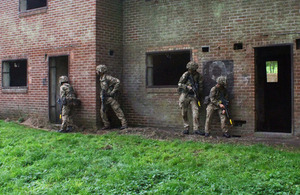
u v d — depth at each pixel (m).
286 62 11.52
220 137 8.38
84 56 10.14
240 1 8.70
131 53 10.55
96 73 9.90
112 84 9.75
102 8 10.10
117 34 10.56
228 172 5.55
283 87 11.66
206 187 4.94
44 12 11.15
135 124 10.43
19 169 6.30
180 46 9.61
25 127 10.55
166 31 9.87
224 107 8.35
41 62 11.28
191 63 8.75
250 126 8.55
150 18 10.17
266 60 11.39
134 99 10.46
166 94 9.86
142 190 5.02
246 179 5.13
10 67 12.77
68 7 10.51
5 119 12.34
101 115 9.80
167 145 7.41
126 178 5.46
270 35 8.29
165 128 9.84
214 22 9.06
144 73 10.27
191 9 9.45
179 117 9.64
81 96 10.21
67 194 5.05
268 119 11.84
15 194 5.13
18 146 7.86
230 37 8.83
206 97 8.61
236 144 7.44
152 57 10.41
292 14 8.04
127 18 10.65
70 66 10.48
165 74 11.49
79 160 6.57
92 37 9.95
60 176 5.85
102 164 6.34
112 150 7.28
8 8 12.20
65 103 9.77
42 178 5.94
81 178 5.79
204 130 9.23
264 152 6.54
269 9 8.30
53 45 10.93
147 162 6.41
